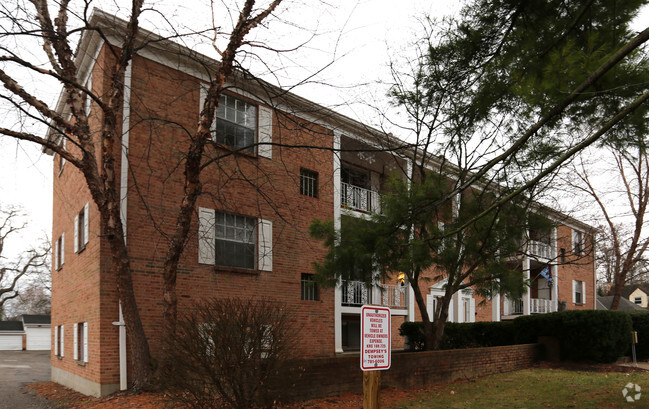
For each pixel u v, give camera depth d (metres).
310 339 14.88
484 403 9.24
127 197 11.52
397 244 9.67
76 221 13.61
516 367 14.60
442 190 10.15
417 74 11.08
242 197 13.73
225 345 7.05
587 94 5.94
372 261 9.83
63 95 13.99
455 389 10.94
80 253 13.02
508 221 10.91
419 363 11.43
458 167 11.99
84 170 9.99
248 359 7.21
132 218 11.55
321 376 9.42
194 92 13.05
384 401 9.52
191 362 7.06
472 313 23.56
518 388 10.89
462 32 8.75
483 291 11.57
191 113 12.94
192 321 7.27
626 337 15.63
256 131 14.30
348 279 10.62
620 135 7.02
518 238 11.34
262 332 7.38
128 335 10.95
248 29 9.62
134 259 11.43
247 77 10.62
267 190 14.34
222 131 13.57
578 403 9.07
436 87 10.35
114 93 9.91
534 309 27.39
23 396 12.27
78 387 12.37
